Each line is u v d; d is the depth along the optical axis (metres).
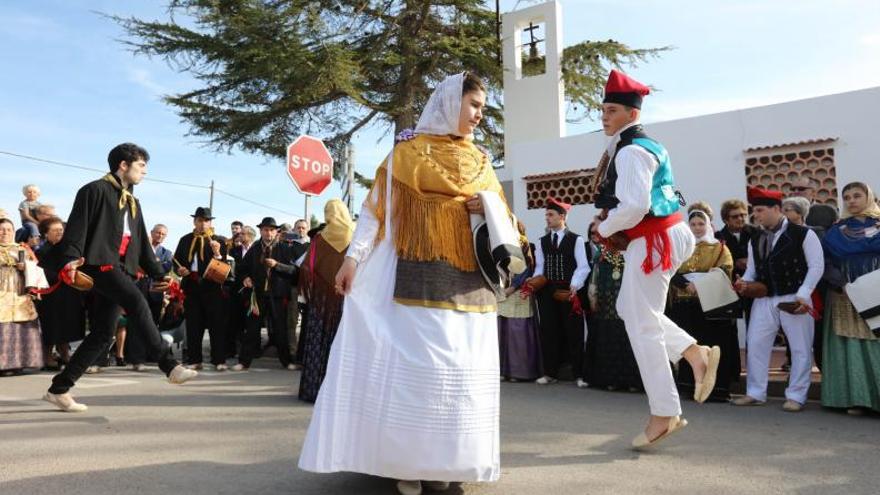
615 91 3.86
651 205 3.68
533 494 3.04
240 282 8.89
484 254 3.04
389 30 15.74
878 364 4.89
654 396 3.82
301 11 14.19
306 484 3.16
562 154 10.60
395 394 2.81
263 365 8.76
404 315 2.93
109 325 5.09
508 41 14.76
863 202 5.13
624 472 3.43
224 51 14.89
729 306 5.63
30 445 3.94
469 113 3.11
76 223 4.66
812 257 5.22
